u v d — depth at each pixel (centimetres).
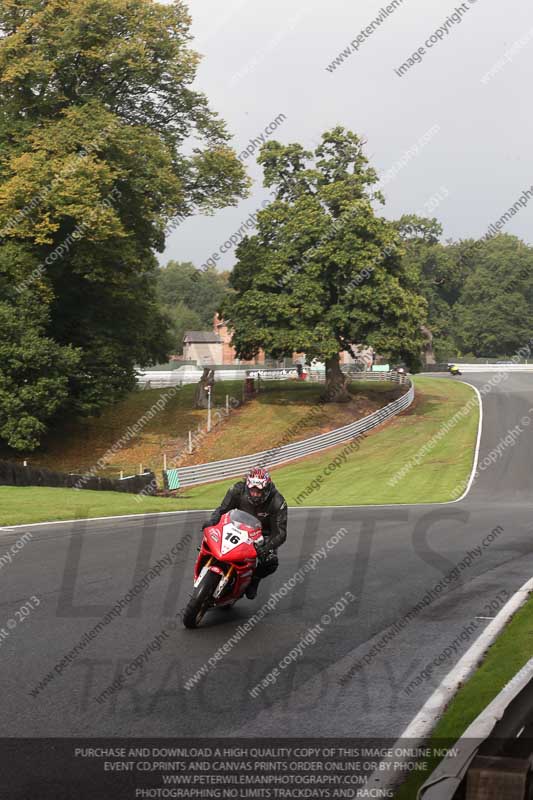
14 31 4150
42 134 3959
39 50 4022
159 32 4262
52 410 4162
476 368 9756
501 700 551
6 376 4081
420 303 5356
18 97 4153
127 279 4747
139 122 4541
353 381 6825
